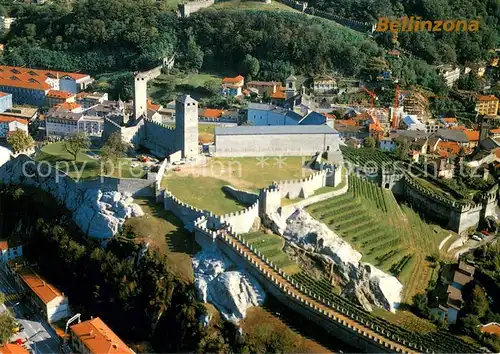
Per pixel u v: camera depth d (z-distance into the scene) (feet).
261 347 643.04
